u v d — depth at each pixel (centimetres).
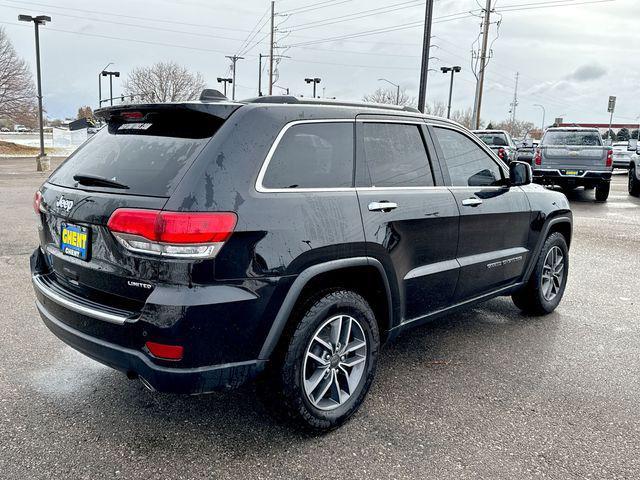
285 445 286
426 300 364
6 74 3803
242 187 257
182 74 4994
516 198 444
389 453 281
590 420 319
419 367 390
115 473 259
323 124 303
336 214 290
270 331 264
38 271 325
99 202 264
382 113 343
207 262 243
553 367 394
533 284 486
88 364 380
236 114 270
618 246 861
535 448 288
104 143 309
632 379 376
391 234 320
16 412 313
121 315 254
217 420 310
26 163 2630
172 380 246
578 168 1380
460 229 380
